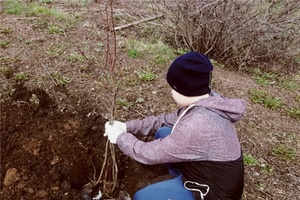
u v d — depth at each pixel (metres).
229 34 4.41
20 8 4.48
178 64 1.84
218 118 1.84
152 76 3.63
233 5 4.17
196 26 4.42
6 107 3.00
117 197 2.54
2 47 3.64
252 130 3.26
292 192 2.69
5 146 2.71
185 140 1.84
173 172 2.29
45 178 2.56
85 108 3.11
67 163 2.66
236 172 1.90
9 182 2.50
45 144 2.76
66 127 2.92
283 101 3.86
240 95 3.75
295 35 4.73
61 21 4.36
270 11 4.32
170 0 4.43
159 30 4.78
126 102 3.24
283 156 3.01
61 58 3.60
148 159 1.99
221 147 1.85
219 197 1.92
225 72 4.31
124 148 2.10
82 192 2.53
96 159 2.73
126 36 4.55
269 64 4.84
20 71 3.36
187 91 1.86
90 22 4.50
